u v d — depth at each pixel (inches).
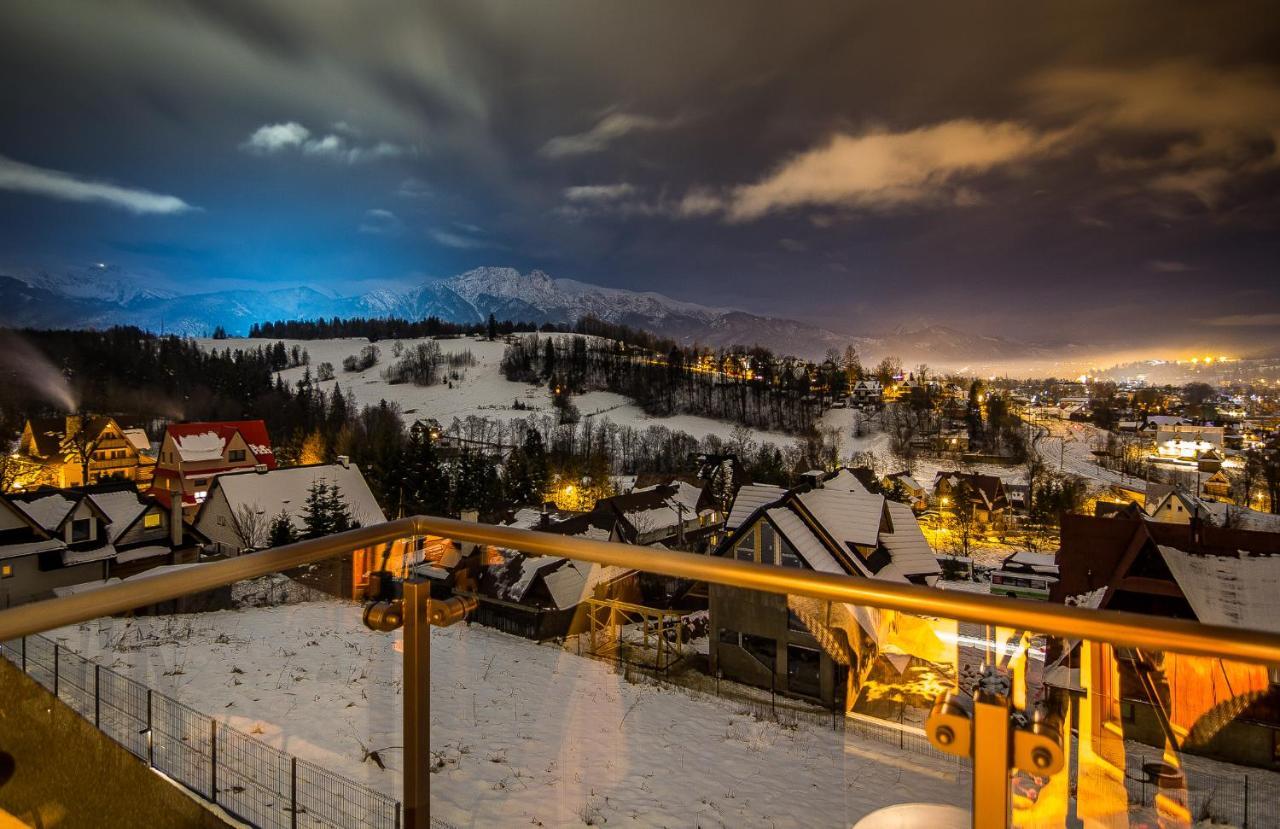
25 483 1720.0
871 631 51.3
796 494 662.5
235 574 60.1
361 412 3280.0
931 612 47.6
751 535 608.1
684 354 4458.7
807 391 3590.1
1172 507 1362.0
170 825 71.3
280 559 63.4
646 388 3686.0
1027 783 44.7
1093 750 44.3
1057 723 43.8
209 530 1014.4
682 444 2591.0
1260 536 478.3
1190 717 44.2
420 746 77.4
